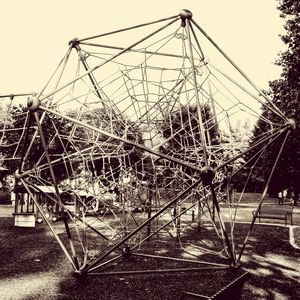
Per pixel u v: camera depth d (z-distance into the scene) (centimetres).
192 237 1180
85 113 865
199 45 647
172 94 856
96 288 614
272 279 695
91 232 1248
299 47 1773
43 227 1352
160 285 631
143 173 1064
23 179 617
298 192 3094
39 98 499
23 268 745
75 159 844
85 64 718
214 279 667
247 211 2206
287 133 607
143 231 1273
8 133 1733
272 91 1900
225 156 847
